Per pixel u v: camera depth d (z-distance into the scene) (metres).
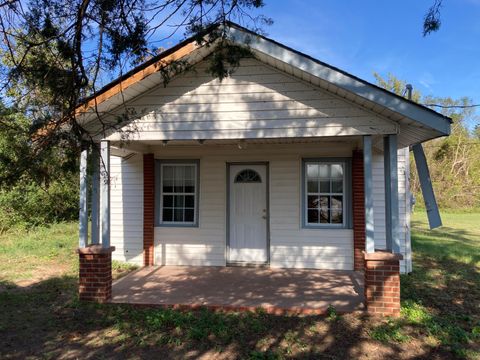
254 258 9.83
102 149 7.03
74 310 6.61
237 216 9.92
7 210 15.69
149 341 5.41
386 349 5.15
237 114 6.85
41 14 4.14
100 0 4.16
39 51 4.30
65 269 9.70
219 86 6.91
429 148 31.23
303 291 7.55
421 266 10.44
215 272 9.19
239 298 7.08
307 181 9.66
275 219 9.65
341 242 9.43
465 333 5.54
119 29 4.36
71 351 5.13
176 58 6.39
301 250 9.55
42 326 5.96
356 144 9.18
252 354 4.91
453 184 30.20
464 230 19.03
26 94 4.46
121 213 10.21
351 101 6.57
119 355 5.02
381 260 6.30
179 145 9.83
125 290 7.66
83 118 6.43
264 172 9.84
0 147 4.39
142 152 9.86
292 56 6.16
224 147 9.87
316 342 5.34
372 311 6.30
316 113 6.66
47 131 4.44
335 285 7.98
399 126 6.51
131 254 10.12
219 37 4.77
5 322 6.11
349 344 5.28
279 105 6.75
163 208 10.17
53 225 16.17
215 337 5.51
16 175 4.34
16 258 10.93
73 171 4.74
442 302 7.19
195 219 10.02
